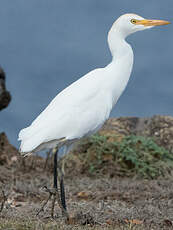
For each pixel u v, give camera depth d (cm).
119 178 1638
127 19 1120
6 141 1961
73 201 1254
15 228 847
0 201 1200
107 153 1723
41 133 971
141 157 1719
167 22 1130
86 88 1022
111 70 1075
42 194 1320
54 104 1021
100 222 975
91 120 1011
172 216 1065
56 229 871
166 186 1486
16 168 1698
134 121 2025
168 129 1942
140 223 991
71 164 1738
